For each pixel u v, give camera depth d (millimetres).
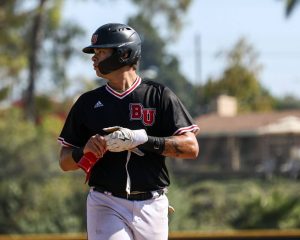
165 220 11867
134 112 11641
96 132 11703
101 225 11539
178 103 11789
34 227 47219
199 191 54656
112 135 11062
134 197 11633
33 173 49781
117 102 11664
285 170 72688
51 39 72875
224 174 70062
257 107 110500
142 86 11758
